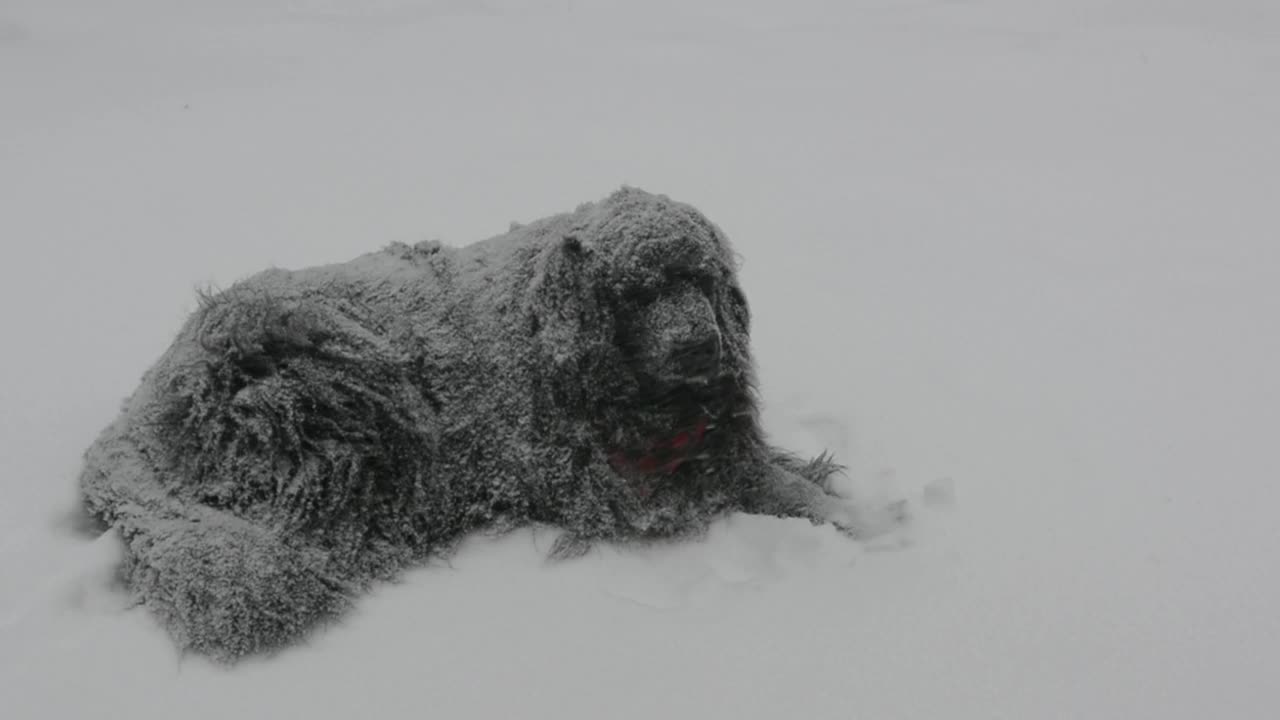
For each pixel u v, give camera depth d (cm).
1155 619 276
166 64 679
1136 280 393
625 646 272
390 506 289
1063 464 317
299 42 745
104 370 349
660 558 293
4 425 325
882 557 292
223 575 269
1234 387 341
